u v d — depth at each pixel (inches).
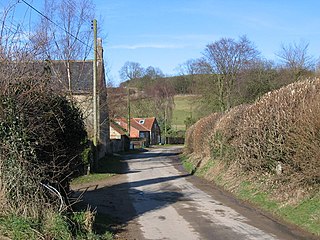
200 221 389.4
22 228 256.2
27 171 278.7
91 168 863.1
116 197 550.0
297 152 418.6
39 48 322.3
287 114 464.1
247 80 1349.7
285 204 426.9
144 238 323.3
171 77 3191.4
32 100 287.1
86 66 1294.3
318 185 412.2
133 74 3287.4
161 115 3230.8
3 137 276.7
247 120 602.5
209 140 912.9
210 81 1482.5
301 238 322.0
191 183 708.7
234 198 535.8
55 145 311.0
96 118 946.7
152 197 549.0
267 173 528.1
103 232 325.4
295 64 1234.0
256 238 322.0
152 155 1644.9
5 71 283.6
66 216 291.0
